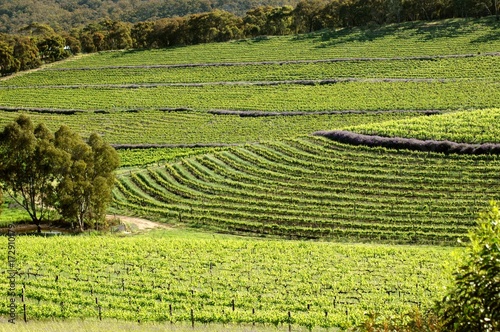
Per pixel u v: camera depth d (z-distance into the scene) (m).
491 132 77.38
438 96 105.50
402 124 83.81
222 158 83.00
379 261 51.66
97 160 64.12
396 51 134.25
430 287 45.16
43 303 41.47
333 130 85.81
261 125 102.88
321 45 147.50
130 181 79.56
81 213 63.22
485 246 16.47
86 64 155.38
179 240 57.44
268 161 80.31
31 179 62.41
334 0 174.50
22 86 140.50
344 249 54.78
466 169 71.31
